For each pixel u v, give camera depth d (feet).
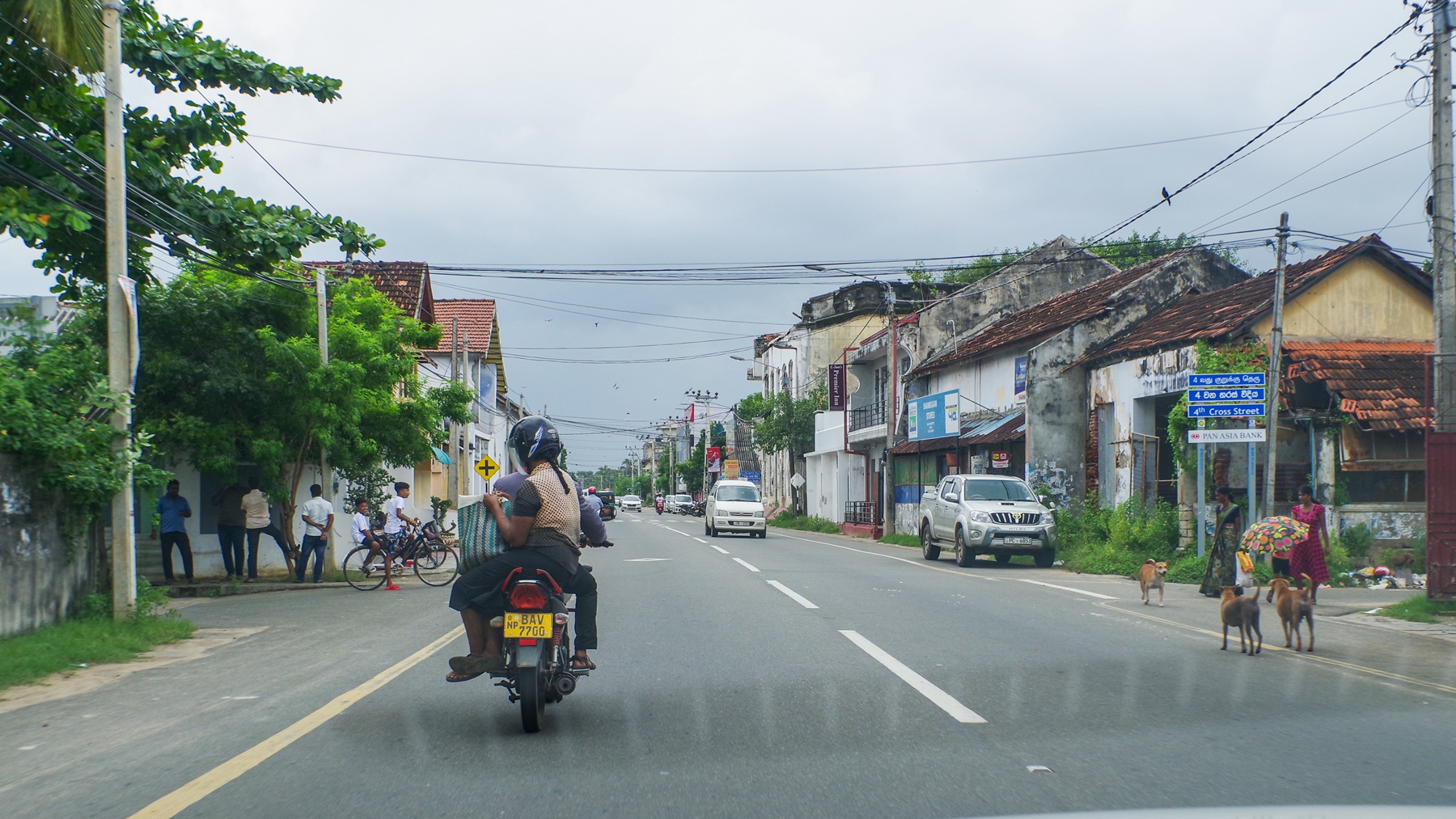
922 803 15.51
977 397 104.42
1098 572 63.46
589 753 18.90
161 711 23.62
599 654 30.42
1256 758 18.12
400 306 99.40
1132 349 74.49
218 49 46.11
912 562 74.28
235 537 61.72
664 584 53.52
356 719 22.12
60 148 43.16
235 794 16.39
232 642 36.29
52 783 17.26
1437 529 40.75
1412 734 20.03
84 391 37.52
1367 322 67.36
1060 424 84.17
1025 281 124.57
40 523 34.99
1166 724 21.03
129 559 38.11
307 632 38.40
